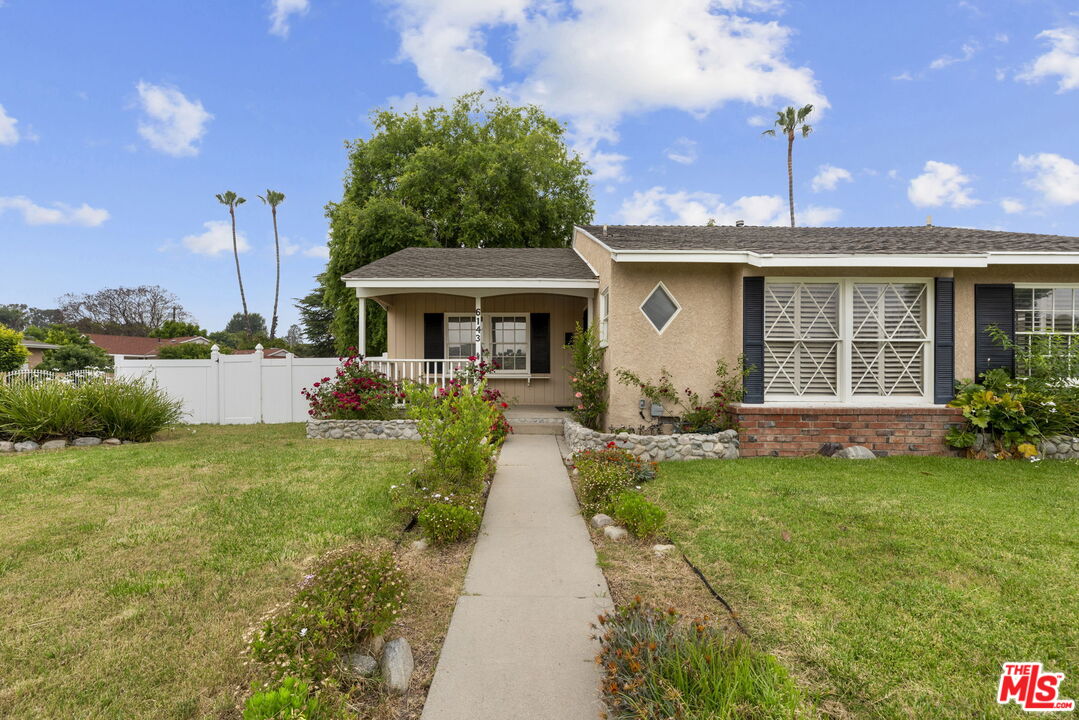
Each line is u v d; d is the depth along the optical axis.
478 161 21.03
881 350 8.52
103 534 4.69
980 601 3.43
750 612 3.31
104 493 5.98
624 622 2.77
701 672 2.28
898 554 4.19
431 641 3.09
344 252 19.81
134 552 4.28
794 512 5.27
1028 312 8.79
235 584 3.71
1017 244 8.92
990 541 4.45
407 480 6.30
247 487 6.23
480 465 5.92
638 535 4.67
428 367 11.37
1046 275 8.61
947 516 5.08
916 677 2.66
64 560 4.13
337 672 2.57
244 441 9.48
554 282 10.65
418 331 12.95
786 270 8.37
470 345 13.03
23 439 8.98
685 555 4.28
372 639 2.92
